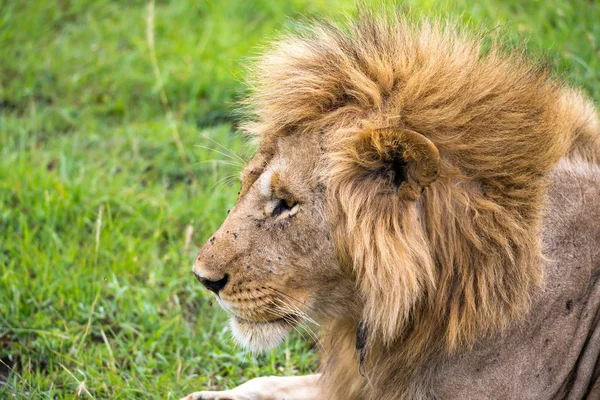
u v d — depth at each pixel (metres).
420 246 6.05
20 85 12.73
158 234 9.94
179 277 9.49
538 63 6.77
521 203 6.19
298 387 7.73
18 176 10.63
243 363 8.52
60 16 13.98
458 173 6.11
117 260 9.54
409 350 6.44
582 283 6.37
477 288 6.23
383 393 6.75
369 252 6.03
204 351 8.57
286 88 6.40
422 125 6.11
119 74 12.74
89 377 8.05
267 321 6.52
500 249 6.16
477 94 6.23
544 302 6.30
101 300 9.02
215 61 12.79
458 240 6.17
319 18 7.29
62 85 12.77
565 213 6.42
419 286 6.12
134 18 13.93
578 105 7.01
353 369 7.01
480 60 6.53
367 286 6.15
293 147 6.28
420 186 5.93
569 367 6.36
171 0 14.03
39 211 10.11
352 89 6.26
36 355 8.39
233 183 10.80
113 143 11.70
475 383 6.32
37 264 9.27
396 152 5.92
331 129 6.18
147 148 11.61
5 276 9.01
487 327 6.23
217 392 7.51
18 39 13.43
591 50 11.25
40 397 7.71
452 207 6.12
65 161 10.95
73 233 10.00
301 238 6.24
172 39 13.34
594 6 12.09
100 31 13.67
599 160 6.82
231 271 6.38
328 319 6.68
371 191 6.05
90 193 10.53
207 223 10.29
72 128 12.16
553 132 6.38
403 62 6.30
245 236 6.36
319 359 8.01
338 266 6.27
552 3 12.22
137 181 11.02
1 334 8.54
